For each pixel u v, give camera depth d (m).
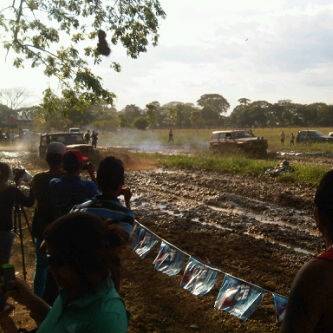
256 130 97.25
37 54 14.59
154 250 8.90
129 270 7.91
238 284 4.83
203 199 16.09
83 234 2.00
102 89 14.94
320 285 1.99
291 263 8.43
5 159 32.56
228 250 9.12
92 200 3.88
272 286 7.22
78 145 26.08
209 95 165.25
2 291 2.38
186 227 11.29
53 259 2.01
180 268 5.93
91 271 1.99
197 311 6.41
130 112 130.88
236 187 18.09
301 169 20.38
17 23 14.29
